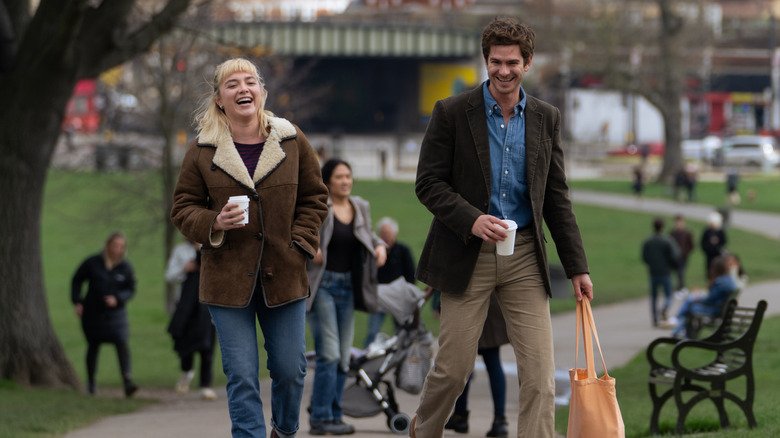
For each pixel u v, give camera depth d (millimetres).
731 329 28031
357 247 26641
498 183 17188
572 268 17344
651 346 27078
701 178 194125
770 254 105938
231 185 17109
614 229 127562
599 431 15977
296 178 17375
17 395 39625
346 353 27062
